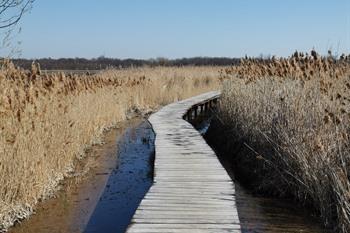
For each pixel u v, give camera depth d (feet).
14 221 21.47
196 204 19.95
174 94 74.43
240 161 32.58
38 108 27.25
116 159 34.94
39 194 24.18
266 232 20.13
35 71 30.50
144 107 64.18
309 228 20.71
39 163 24.21
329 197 21.15
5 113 23.30
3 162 21.91
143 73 81.97
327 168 21.35
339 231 19.69
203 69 106.93
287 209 23.40
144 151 38.17
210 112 71.97
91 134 39.17
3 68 25.38
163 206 19.67
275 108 29.45
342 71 30.32
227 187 22.58
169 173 25.32
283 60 37.42
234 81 45.83
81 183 28.27
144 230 16.89
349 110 23.39
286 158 25.13
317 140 22.29
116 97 54.24
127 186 28.02
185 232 16.72
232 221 17.88
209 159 28.73
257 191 26.71
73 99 37.55
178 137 36.65
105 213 23.17
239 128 35.40
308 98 27.43
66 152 30.37
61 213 22.98
